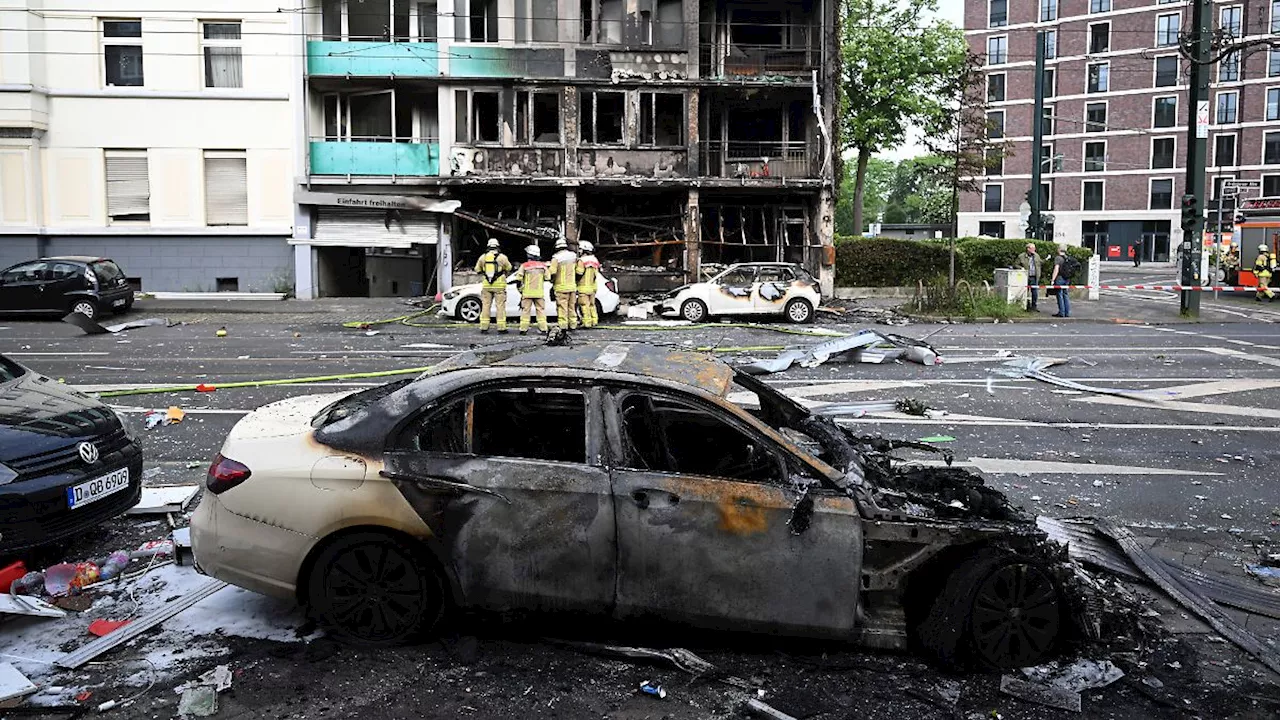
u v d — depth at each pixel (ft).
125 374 43.39
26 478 17.60
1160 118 213.46
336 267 99.71
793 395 38.17
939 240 100.32
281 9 91.81
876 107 139.95
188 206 93.35
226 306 84.28
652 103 96.53
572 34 94.68
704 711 13.51
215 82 93.15
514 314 71.31
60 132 91.45
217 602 16.84
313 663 14.71
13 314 72.18
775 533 14.65
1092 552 19.58
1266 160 202.80
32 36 89.40
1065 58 222.89
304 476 15.08
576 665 14.79
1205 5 75.92
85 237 92.84
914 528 14.74
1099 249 223.30
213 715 13.17
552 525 14.85
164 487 24.03
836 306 88.02
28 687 13.56
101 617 16.37
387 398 15.80
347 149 93.35
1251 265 106.73
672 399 15.25
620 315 77.82
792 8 102.12
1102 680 14.44
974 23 231.71
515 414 16.61
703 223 101.40
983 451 29.43
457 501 14.94
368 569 15.20
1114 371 46.68
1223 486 25.82
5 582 17.26
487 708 13.47
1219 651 15.65
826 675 14.61
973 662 14.82
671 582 14.82
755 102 102.68
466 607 15.15
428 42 93.50
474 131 95.45
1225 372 46.65
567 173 94.48
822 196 96.43
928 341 60.03
